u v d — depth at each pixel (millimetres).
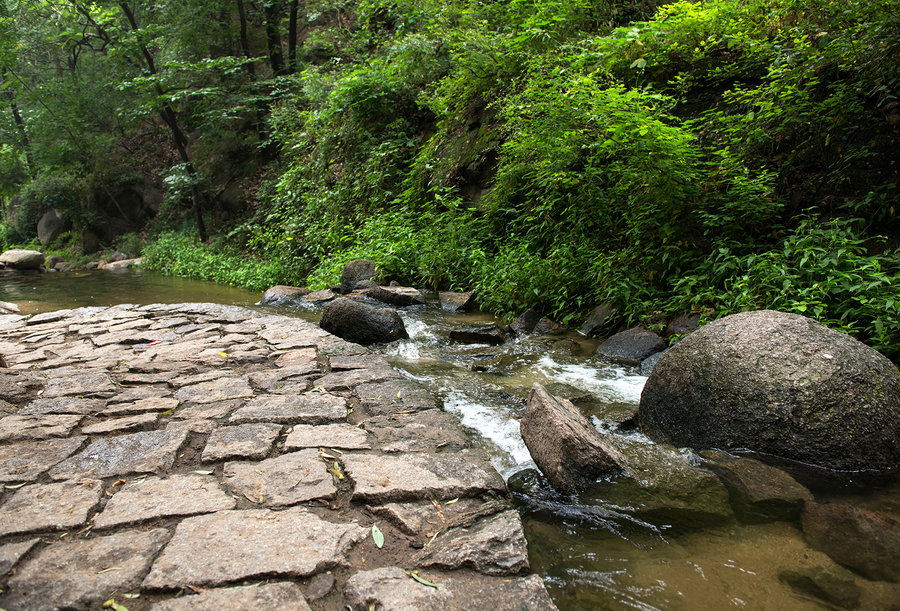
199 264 12547
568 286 5918
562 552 1926
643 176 4984
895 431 2537
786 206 4996
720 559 1872
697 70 6246
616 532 2053
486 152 8258
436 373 4121
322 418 2941
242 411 3033
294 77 13406
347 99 10328
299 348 4492
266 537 1858
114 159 19203
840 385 2576
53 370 3918
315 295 7594
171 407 3117
